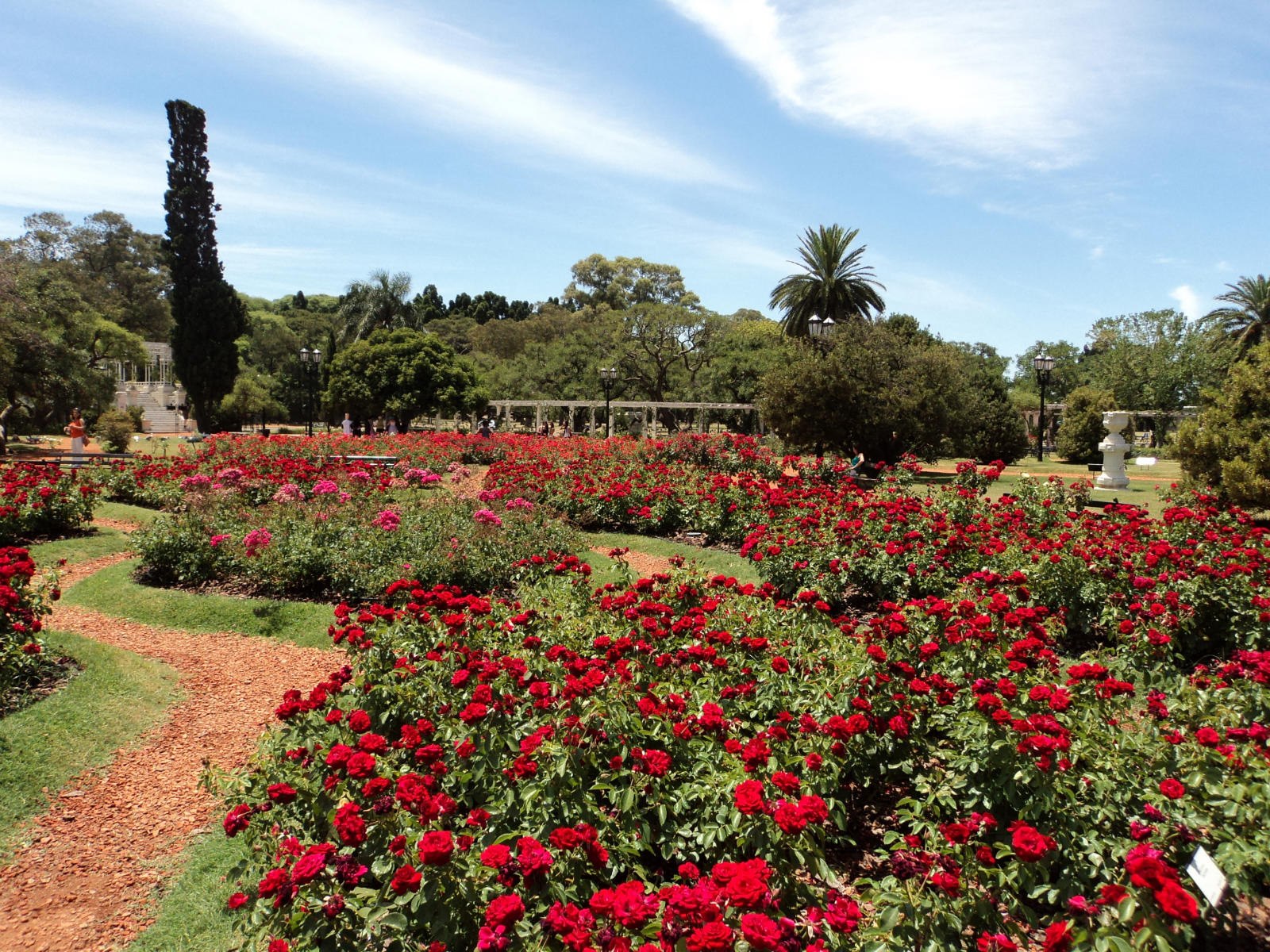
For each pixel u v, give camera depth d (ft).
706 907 7.03
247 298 261.03
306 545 26.14
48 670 18.37
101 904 11.71
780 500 30.30
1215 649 19.52
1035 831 8.54
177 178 120.98
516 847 9.93
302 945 8.09
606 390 101.19
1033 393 156.76
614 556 22.08
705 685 13.24
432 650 14.35
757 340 140.97
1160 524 26.86
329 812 10.21
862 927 8.48
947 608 14.60
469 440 71.00
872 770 12.53
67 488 33.78
